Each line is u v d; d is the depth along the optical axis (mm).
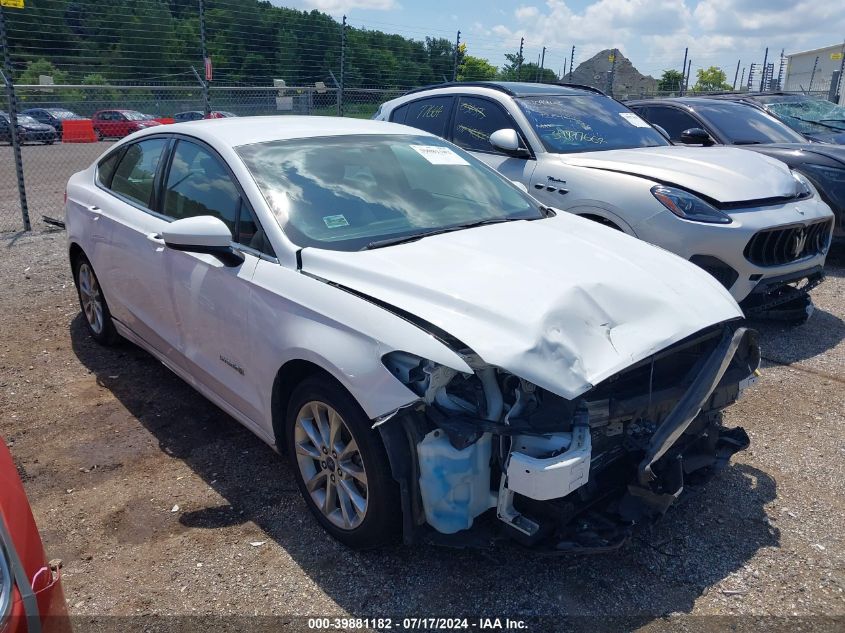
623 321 2688
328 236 3139
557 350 2432
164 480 3459
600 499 2652
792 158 7270
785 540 2957
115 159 4719
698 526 3055
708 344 2969
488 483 2529
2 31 8672
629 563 2822
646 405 2639
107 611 2605
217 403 3648
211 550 2934
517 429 2393
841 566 2791
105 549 2953
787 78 36469
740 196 4910
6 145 14680
